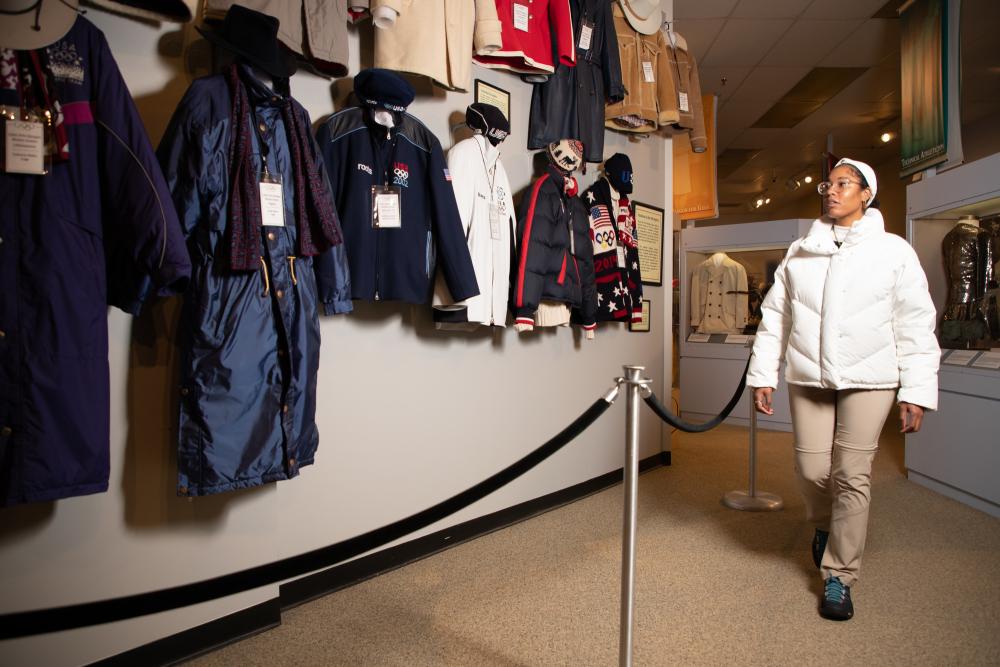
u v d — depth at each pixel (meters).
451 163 2.36
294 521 2.00
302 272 1.73
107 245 1.46
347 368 2.16
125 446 1.60
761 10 4.98
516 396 2.92
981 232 3.38
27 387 1.28
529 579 2.24
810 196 12.03
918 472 3.60
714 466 4.08
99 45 1.41
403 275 2.07
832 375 1.99
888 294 1.96
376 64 2.12
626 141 3.78
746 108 7.26
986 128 6.95
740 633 1.85
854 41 5.52
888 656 1.72
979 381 3.09
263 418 1.61
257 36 1.60
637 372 1.45
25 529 1.44
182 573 1.71
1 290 1.27
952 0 3.60
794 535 2.72
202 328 1.54
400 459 2.36
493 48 2.44
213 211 1.54
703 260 6.04
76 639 1.51
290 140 1.73
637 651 1.74
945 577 2.27
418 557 2.43
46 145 1.32
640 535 2.73
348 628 1.87
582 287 3.02
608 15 3.20
